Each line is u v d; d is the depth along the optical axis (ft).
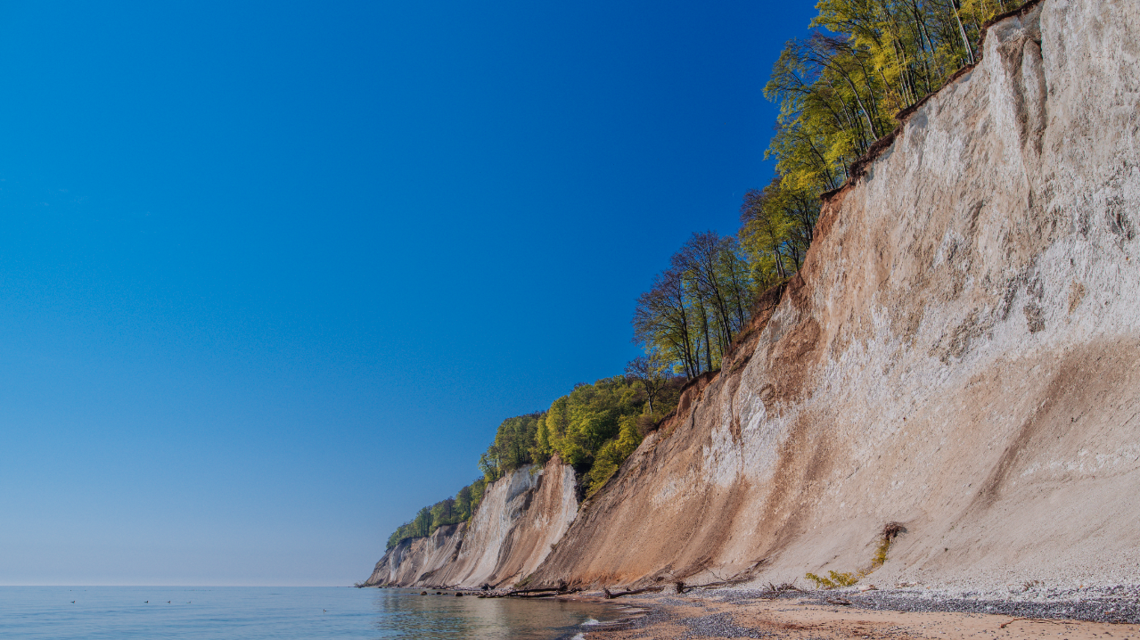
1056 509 47.14
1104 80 60.54
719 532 111.86
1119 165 57.47
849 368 95.20
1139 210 54.60
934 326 78.28
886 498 73.26
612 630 64.39
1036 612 36.76
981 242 74.13
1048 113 67.26
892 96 110.83
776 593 72.02
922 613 44.16
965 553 52.31
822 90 119.24
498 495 343.67
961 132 80.79
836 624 44.62
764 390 114.62
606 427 254.68
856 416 89.30
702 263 164.66
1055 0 67.67
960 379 71.31
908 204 88.58
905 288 85.40
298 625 128.16
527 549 258.57
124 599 400.26
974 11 93.04
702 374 160.56
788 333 115.24
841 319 100.68
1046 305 62.90
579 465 240.12
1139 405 46.60
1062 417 53.42
